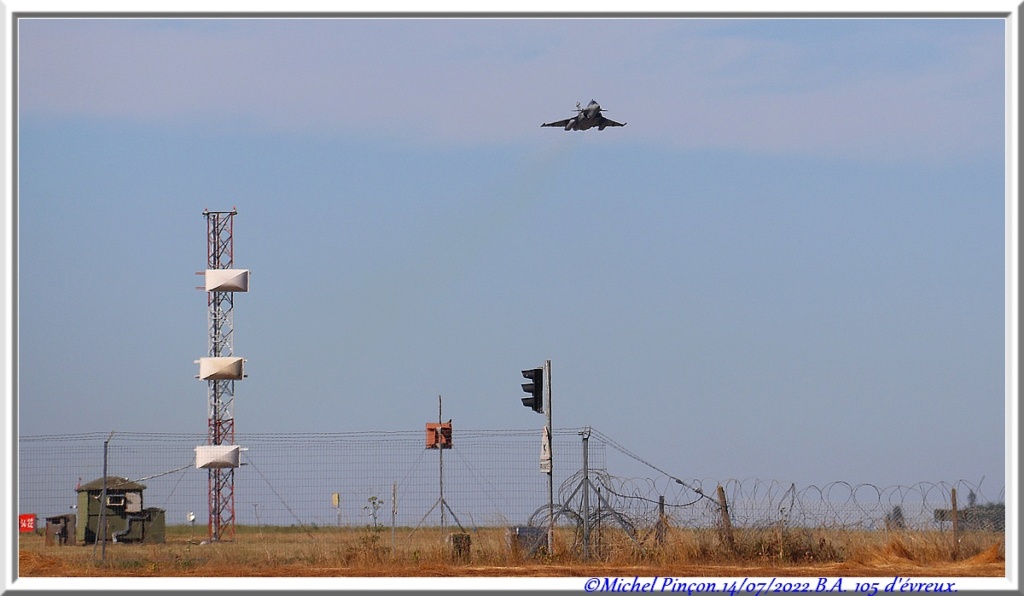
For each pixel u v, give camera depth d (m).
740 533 116.19
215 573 108.31
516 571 108.06
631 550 114.94
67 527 165.25
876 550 117.44
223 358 191.62
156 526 170.00
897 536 118.38
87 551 134.38
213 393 197.12
